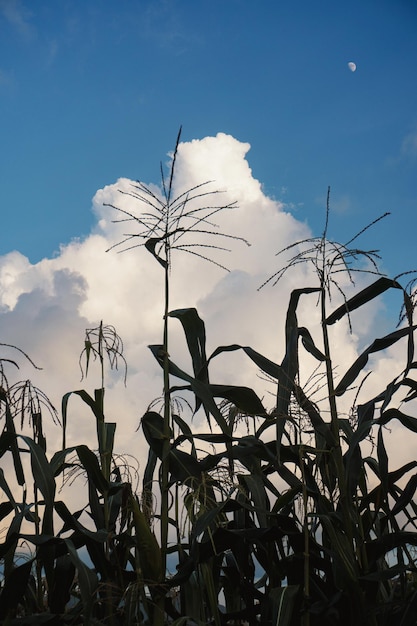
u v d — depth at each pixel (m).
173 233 2.41
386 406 2.30
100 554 2.27
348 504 2.26
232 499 2.17
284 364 2.39
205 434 2.32
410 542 2.27
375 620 2.23
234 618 2.44
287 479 2.35
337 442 2.33
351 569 2.15
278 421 2.31
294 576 2.31
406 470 2.46
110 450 2.50
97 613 2.39
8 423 2.42
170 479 2.35
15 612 2.37
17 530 2.19
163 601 2.14
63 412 2.46
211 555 2.20
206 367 2.47
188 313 2.43
